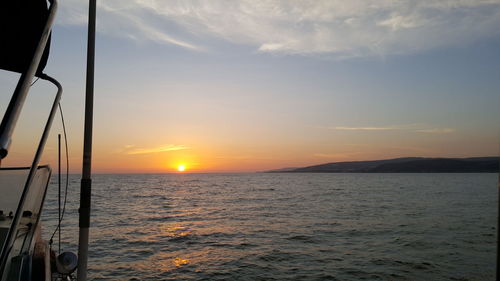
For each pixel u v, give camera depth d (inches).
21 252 155.2
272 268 576.4
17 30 130.0
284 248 725.3
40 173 175.8
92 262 601.9
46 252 183.0
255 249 714.2
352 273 552.1
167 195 2407.7
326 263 606.2
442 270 568.7
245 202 1876.2
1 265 107.7
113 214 1304.1
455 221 1133.7
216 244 764.6
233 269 568.4
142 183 4726.9
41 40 103.7
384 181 5418.3
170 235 872.9
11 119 84.5
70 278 207.9
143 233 896.9
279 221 1136.2
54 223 970.1
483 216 1262.3
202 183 4795.8
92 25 179.2
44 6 128.3
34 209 178.5
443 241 803.4
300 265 594.2
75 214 1174.3
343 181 5531.5
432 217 1233.4
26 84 93.4
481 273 553.6
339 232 924.0
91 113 176.6
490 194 2495.1
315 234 892.0
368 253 682.8
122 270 557.3
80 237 172.4
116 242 776.3
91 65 178.1
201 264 597.0
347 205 1696.6
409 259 634.8
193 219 1182.3
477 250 709.9
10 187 163.2
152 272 549.3
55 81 159.6
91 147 176.4
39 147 126.8
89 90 177.0
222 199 2081.7
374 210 1469.0
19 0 122.5
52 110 146.3
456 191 2883.9
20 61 141.6
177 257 644.1
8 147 79.7
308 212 1396.4
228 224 1069.1
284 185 4158.5
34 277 167.6
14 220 106.1
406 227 1006.4
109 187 3538.4
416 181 5354.3
